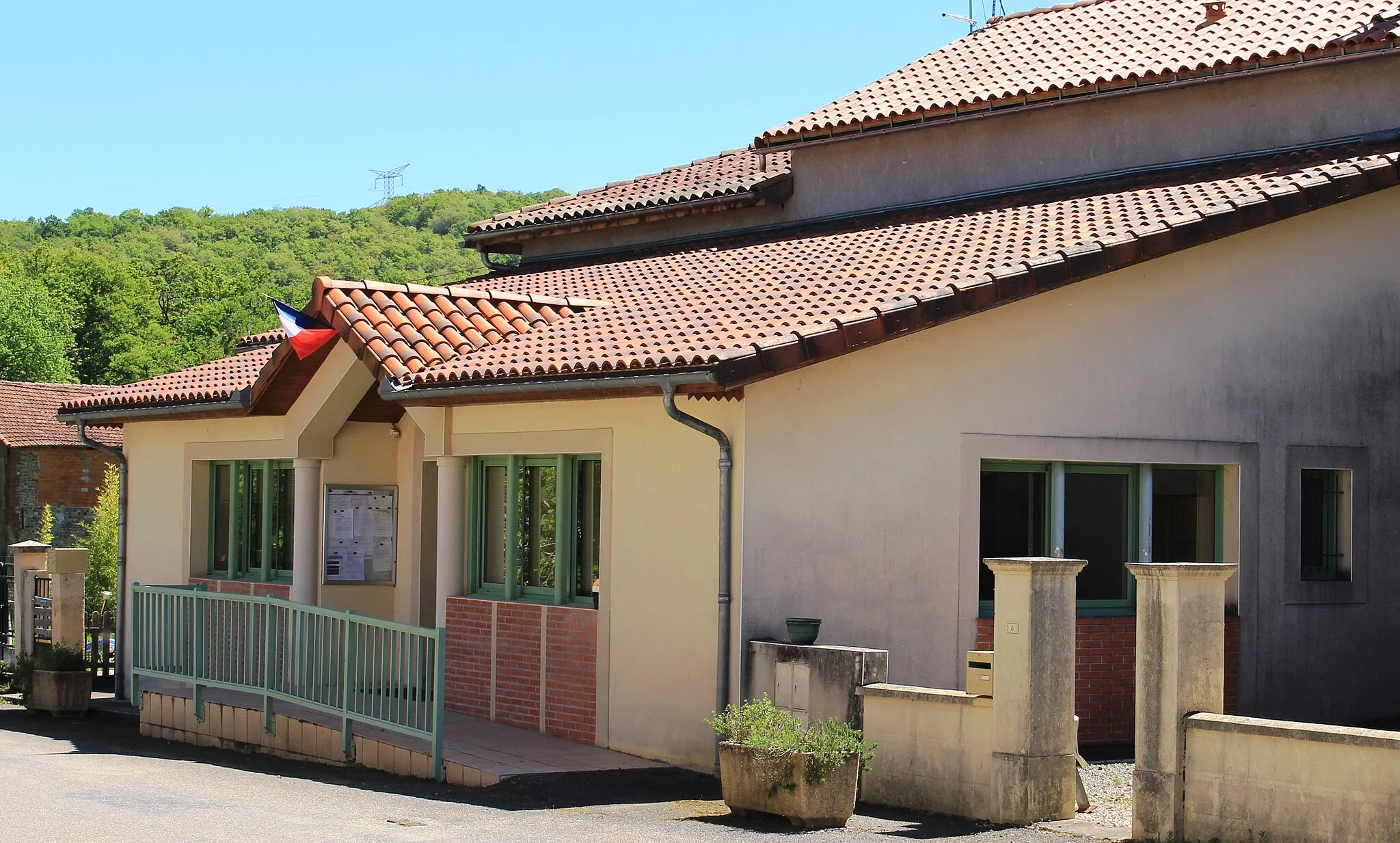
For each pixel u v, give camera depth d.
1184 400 13.96
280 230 102.75
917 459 12.73
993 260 13.46
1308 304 14.66
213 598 15.51
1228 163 16.66
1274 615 14.44
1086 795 10.35
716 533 12.27
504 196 104.69
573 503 14.10
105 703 19.34
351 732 13.52
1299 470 14.59
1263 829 8.68
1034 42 20.39
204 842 8.84
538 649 14.10
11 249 95.25
